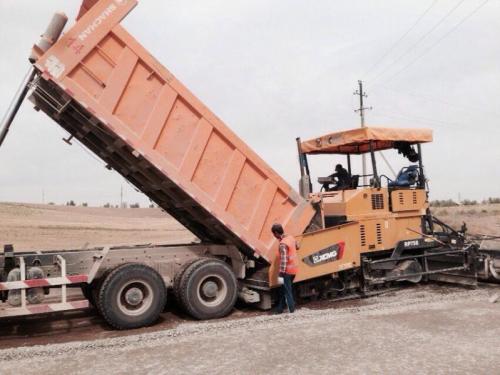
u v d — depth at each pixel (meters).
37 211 43.03
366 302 9.23
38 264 7.59
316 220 9.18
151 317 7.59
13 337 7.20
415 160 10.59
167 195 9.00
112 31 7.14
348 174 10.90
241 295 8.95
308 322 7.47
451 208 47.28
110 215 53.44
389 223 9.87
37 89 7.20
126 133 7.26
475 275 10.30
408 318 7.60
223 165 8.19
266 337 6.66
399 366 5.33
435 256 10.85
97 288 7.72
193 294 7.97
